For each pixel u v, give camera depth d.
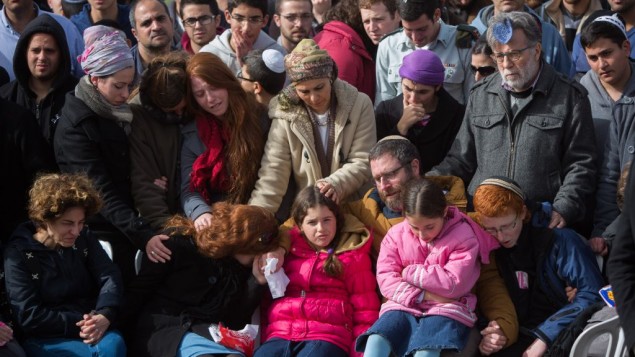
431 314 7.86
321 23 12.03
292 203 9.06
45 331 7.97
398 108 9.77
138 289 8.40
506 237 8.06
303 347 8.08
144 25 10.97
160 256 8.31
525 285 8.22
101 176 8.61
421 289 7.95
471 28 10.55
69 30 11.33
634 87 9.16
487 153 8.94
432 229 7.82
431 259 7.98
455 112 9.62
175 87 8.77
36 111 9.49
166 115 8.94
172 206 9.09
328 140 9.02
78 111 8.62
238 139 8.92
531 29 8.59
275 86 9.42
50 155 9.11
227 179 8.98
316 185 8.59
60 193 7.89
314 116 9.02
